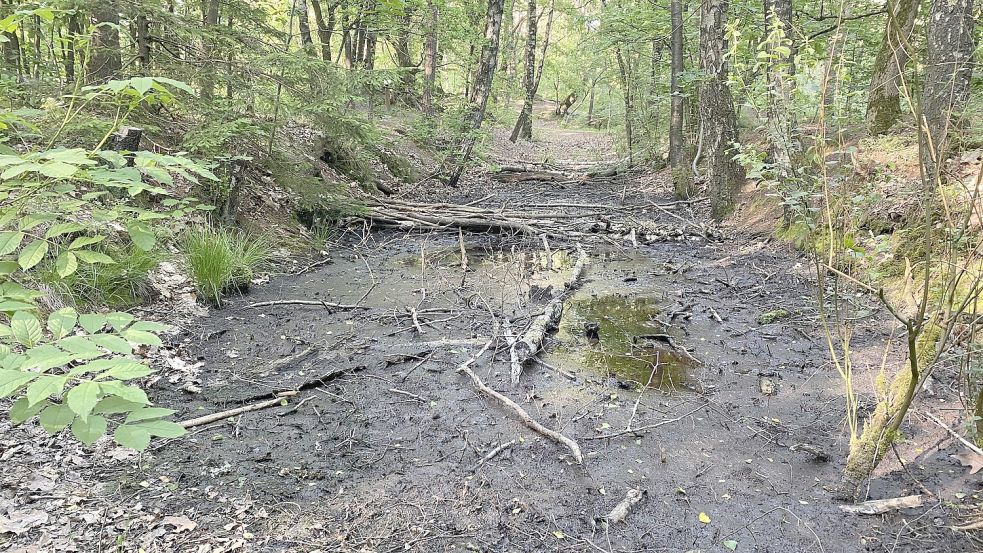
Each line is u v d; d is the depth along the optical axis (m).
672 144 15.03
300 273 7.87
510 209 12.25
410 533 3.02
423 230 10.76
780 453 3.79
